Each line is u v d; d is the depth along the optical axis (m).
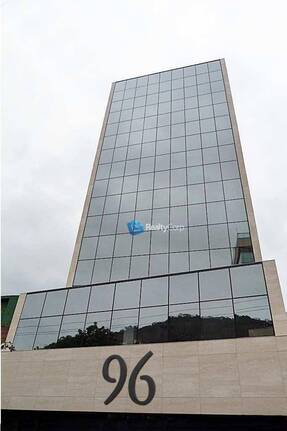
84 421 20.00
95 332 21.78
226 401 16.25
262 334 17.98
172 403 16.98
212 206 32.16
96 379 19.16
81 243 33.06
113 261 30.81
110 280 29.48
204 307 20.41
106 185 37.94
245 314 19.14
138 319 21.41
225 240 29.31
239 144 36.62
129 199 35.69
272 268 20.55
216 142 37.84
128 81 52.91
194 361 17.97
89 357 20.22
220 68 48.34
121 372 18.91
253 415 15.60
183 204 33.31
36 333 23.17
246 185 32.66
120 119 46.03
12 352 22.12
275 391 15.80
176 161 37.56
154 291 22.53
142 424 18.95
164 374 18.03
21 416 20.58
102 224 34.22
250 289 20.14
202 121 41.00
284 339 17.22
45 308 24.52
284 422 16.77
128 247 31.50
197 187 34.28
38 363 21.03
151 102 47.00
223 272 21.69
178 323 20.25
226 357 17.56
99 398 18.42
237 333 18.55
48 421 20.45
